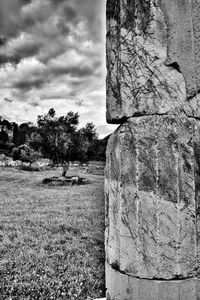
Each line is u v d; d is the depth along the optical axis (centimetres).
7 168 3012
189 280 221
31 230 716
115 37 255
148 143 223
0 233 685
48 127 2248
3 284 383
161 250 217
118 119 248
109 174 257
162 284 217
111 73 259
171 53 230
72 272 432
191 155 228
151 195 220
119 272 238
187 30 236
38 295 356
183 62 233
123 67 240
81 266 461
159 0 229
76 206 1078
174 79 230
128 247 230
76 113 2295
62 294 352
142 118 228
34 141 2295
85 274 422
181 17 234
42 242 604
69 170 3053
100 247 570
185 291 220
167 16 231
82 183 2022
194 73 237
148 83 228
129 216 230
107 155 264
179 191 221
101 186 1872
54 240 620
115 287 243
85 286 376
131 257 228
